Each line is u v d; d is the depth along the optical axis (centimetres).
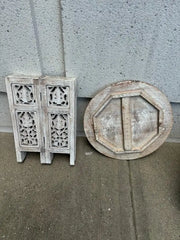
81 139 169
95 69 134
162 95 135
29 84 125
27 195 127
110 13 116
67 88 125
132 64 131
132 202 125
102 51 128
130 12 115
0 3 115
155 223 114
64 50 129
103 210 120
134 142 149
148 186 134
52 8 118
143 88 134
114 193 129
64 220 115
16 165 146
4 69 138
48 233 109
